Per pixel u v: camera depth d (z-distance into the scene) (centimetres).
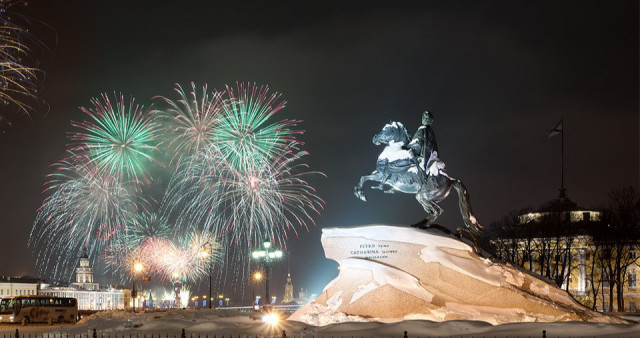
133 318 5356
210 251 7738
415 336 3434
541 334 3419
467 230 4316
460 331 3519
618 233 8931
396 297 4025
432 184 4231
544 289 4112
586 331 3475
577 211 10281
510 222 9794
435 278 4084
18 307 6638
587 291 9869
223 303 10919
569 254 9131
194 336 3678
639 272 10144
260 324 4006
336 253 4231
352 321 3962
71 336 4097
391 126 4319
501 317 3878
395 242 4172
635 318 4747
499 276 4066
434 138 4325
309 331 3700
